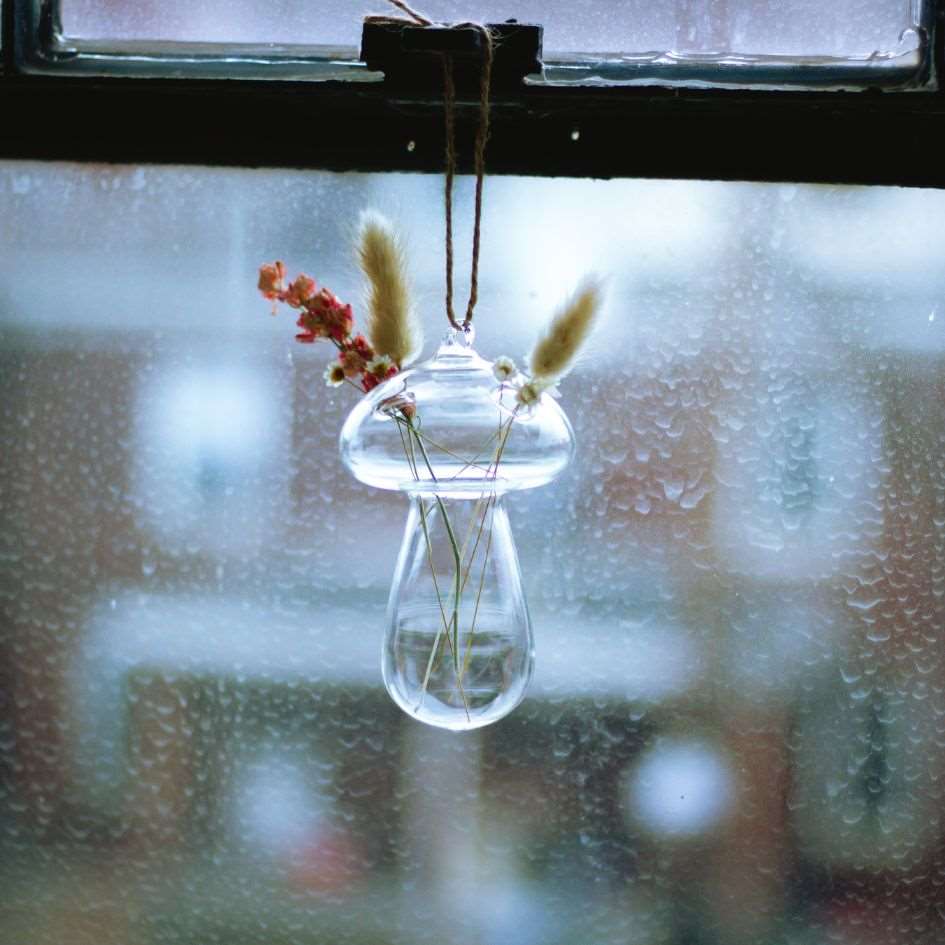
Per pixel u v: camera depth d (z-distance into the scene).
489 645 0.77
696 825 0.87
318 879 0.87
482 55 0.80
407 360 0.79
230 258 0.86
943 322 0.86
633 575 0.87
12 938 0.87
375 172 0.85
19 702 0.87
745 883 0.87
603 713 0.87
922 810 0.87
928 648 0.86
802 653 0.87
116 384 0.86
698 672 0.87
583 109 0.83
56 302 0.86
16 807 0.87
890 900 0.87
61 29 0.84
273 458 0.87
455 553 0.77
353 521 0.87
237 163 0.85
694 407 0.86
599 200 0.85
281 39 0.84
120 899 0.87
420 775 0.87
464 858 0.87
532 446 0.77
